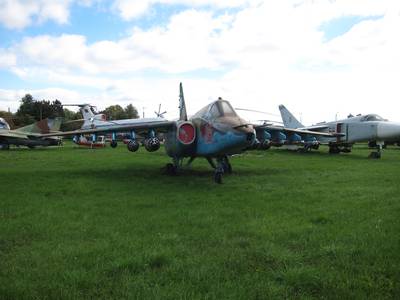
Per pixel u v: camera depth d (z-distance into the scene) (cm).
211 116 1277
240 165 1981
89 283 422
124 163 2095
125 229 659
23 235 621
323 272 449
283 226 670
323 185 1205
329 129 3083
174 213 789
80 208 843
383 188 1119
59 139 4747
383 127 2694
